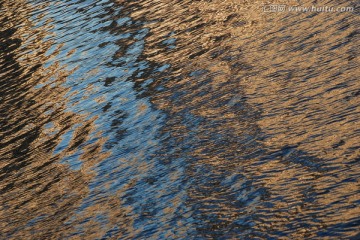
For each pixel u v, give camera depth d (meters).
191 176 24.02
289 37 32.06
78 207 24.69
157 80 33.78
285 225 19.47
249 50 32.62
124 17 46.41
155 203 23.14
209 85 30.70
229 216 20.86
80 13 51.66
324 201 19.86
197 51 35.34
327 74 27.06
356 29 29.75
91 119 32.22
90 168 27.47
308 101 25.75
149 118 29.98
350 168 20.91
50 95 37.12
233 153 24.42
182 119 28.62
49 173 28.23
